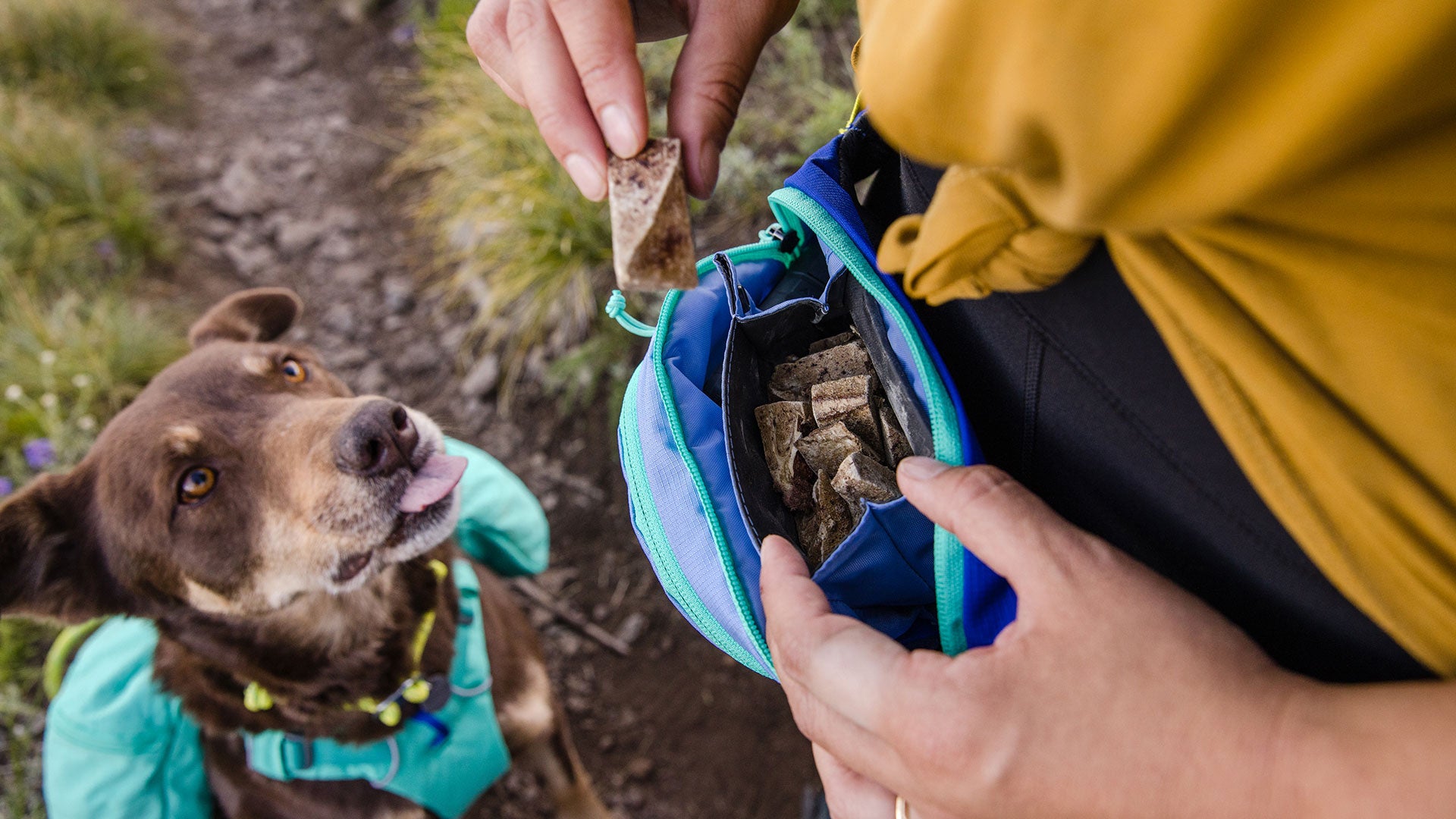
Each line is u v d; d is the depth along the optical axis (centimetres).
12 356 105
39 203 121
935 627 31
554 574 95
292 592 62
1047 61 14
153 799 65
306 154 135
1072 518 27
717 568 31
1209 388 20
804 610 26
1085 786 20
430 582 68
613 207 25
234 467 60
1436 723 18
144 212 123
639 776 85
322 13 156
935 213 22
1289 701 20
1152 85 14
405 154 131
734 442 31
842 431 31
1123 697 21
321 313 117
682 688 88
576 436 101
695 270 25
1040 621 22
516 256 105
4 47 138
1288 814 19
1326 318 18
